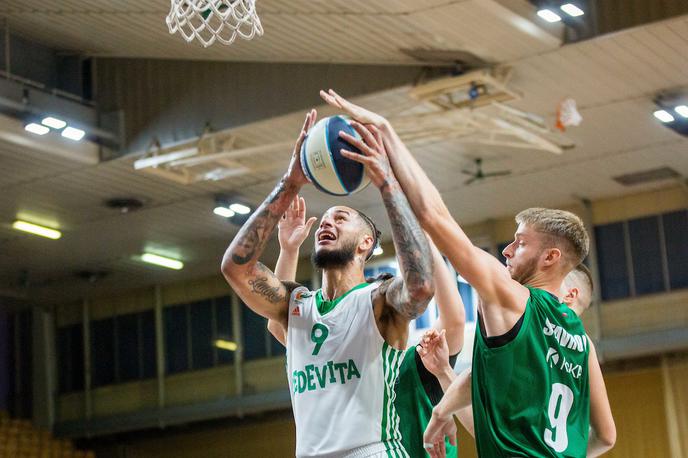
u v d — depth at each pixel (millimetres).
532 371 5223
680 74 19766
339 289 6410
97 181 24391
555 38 18438
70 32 21688
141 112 22438
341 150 5930
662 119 20984
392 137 5898
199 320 31969
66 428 33188
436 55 19047
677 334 25219
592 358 5641
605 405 5652
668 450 25703
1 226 27234
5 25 21359
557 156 23734
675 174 25125
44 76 22438
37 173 23891
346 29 18547
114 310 33500
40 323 34250
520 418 5168
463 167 24438
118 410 32688
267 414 31234
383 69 19859
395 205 5836
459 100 20203
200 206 26500
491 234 27766
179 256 30469
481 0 16750
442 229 5367
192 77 21922
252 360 30859
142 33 20906
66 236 28281
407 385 6730
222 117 21547
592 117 21625
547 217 5605
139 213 26766
